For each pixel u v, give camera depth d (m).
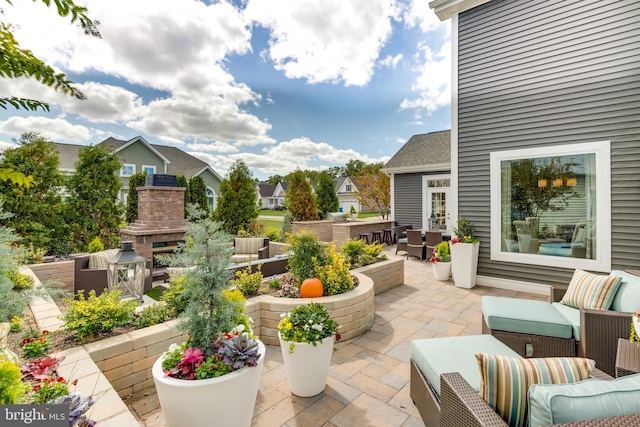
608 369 2.56
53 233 7.27
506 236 5.65
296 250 4.11
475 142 5.92
